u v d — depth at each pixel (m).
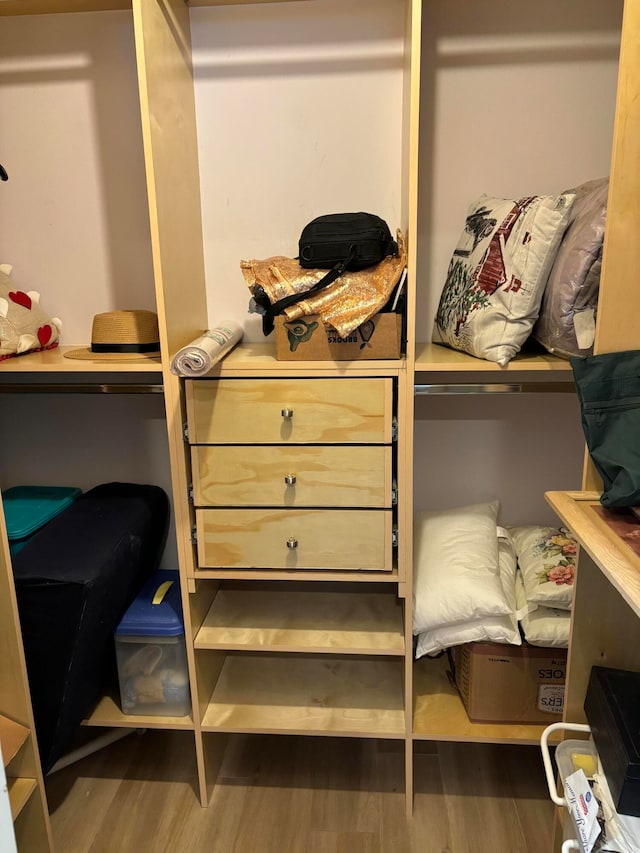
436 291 1.81
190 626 1.65
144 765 1.90
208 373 1.49
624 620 1.36
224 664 1.96
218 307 1.86
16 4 1.65
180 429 1.54
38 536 1.64
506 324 1.43
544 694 1.66
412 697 1.74
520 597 1.71
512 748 1.93
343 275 1.44
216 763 1.85
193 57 1.70
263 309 1.53
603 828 1.14
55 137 1.79
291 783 1.82
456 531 1.77
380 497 1.53
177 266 1.57
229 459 1.54
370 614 1.79
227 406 1.50
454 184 1.74
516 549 1.83
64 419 2.00
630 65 1.16
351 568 1.59
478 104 1.68
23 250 1.87
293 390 1.48
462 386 1.59
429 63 1.66
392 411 1.49
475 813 1.71
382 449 1.50
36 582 1.45
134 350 1.68
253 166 1.76
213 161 1.76
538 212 1.40
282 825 1.69
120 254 1.86
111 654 1.84
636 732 1.16
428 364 1.45
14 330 1.66
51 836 1.56
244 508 1.57
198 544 1.60
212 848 1.63
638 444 1.17
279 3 1.65
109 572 1.54
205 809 1.74
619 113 1.18
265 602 1.86
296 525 1.57
